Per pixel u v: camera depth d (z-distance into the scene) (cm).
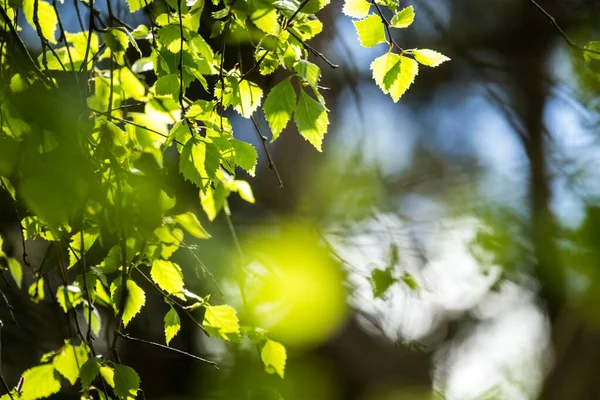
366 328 813
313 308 560
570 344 775
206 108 256
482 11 853
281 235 585
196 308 301
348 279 548
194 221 320
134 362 620
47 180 211
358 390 818
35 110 226
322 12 636
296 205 684
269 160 276
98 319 329
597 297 621
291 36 255
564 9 793
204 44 262
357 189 671
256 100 268
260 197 706
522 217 659
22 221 294
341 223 636
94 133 279
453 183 848
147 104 345
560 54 779
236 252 427
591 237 603
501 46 842
